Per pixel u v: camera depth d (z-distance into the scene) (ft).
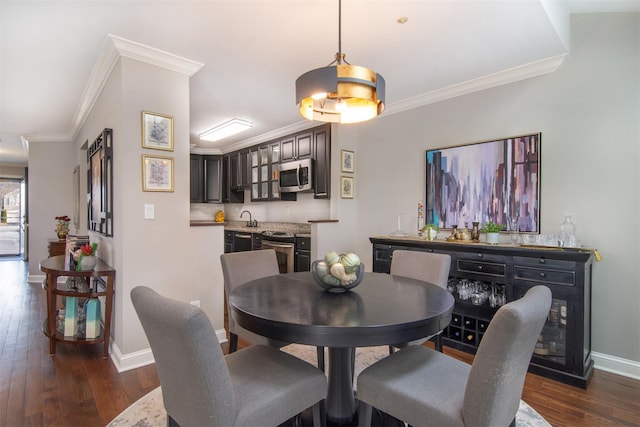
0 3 6.46
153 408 6.59
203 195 21.52
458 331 9.80
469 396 3.88
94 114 11.78
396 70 9.78
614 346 8.25
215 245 9.91
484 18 7.15
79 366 8.36
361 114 7.27
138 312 4.16
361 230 14.37
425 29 7.58
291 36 7.81
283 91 11.29
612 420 6.40
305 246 14.52
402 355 5.48
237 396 4.34
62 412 6.47
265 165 18.12
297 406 4.65
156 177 8.73
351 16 7.03
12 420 6.22
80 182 16.11
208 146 20.81
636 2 7.87
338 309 4.95
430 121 11.91
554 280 7.95
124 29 7.49
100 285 10.62
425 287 6.39
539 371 8.16
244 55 8.74
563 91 8.97
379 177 13.65
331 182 14.26
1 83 10.62
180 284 9.18
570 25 8.77
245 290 6.12
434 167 11.77
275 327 4.49
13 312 12.95
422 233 11.21
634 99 7.98
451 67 9.59
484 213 10.48
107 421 6.22
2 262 25.80
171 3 6.55
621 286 8.15
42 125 16.16
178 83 9.11
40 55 8.71
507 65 9.48
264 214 20.29
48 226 18.79
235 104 12.64
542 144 9.32
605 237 8.34
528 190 9.55
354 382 7.63
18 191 28.99
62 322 9.66
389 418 6.15
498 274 8.84
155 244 8.73
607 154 8.32
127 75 8.25
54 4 6.56
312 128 15.17
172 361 3.94
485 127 10.48
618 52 8.19
